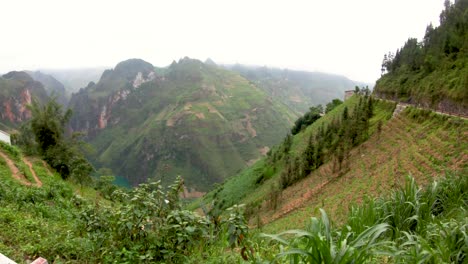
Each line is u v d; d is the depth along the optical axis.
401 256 4.09
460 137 30.27
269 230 33.84
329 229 3.55
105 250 5.94
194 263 5.40
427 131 38.91
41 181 23.69
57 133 35.19
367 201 7.79
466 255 4.40
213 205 6.36
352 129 56.84
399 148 40.84
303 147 80.38
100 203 8.49
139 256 5.31
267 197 59.06
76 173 33.34
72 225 9.02
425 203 6.52
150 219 5.90
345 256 2.84
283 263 4.63
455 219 6.29
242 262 5.03
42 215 11.54
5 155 25.80
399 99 68.50
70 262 6.04
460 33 66.00
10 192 13.74
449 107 45.12
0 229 7.65
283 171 70.12
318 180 52.28
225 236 5.86
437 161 29.12
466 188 7.62
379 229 3.23
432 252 3.84
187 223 5.58
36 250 6.43
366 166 43.75
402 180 29.89
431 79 58.03
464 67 50.00
